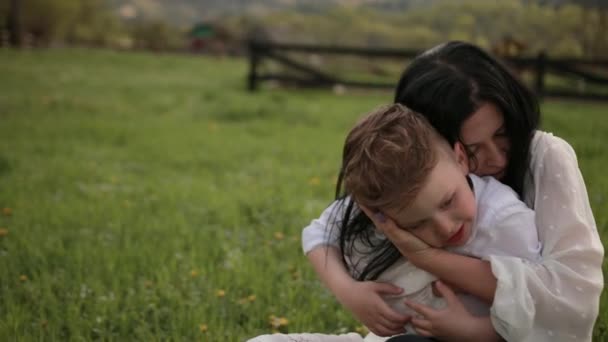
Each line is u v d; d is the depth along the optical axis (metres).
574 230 1.95
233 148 8.53
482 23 28.12
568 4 25.45
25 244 4.36
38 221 4.97
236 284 3.69
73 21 41.28
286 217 5.09
